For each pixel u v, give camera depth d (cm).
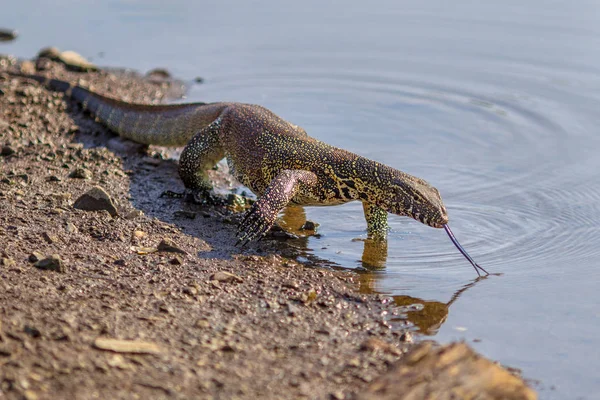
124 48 3284
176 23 3606
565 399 1184
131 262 1509
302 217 1905
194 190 1942
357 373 1180
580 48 3197
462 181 2108
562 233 1791
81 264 1467
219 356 1173
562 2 3831
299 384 1124
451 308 1447
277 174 1769
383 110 2666
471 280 1568
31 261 1441
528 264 1644
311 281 1522
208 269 1527
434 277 1583
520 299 1483
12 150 2077
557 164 2206
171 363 1126
